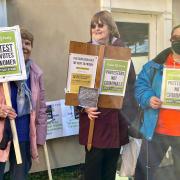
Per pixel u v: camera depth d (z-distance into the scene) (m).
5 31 2.55
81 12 2.65
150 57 2.50
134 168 2.67
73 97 2.55
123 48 2.52
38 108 2.90
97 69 2.52
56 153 3.34
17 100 2.75
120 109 2.60
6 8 2.64
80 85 2.54
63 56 2.81
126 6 2.47
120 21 2.52
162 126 2.53
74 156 3.31
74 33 2.70
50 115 3.21
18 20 2.67
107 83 2.55
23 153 2.85
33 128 2.83
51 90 3.04
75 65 2.51
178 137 2.51
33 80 2.84
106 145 2.66
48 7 2.66
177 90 2.48
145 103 2.51
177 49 2.43
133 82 2.54
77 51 2.50
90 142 2.69
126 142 2.70
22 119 2.80
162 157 2.57
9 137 2.72
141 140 2.63
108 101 2.57
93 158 2.72
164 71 2.48
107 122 2.64
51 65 2.90
